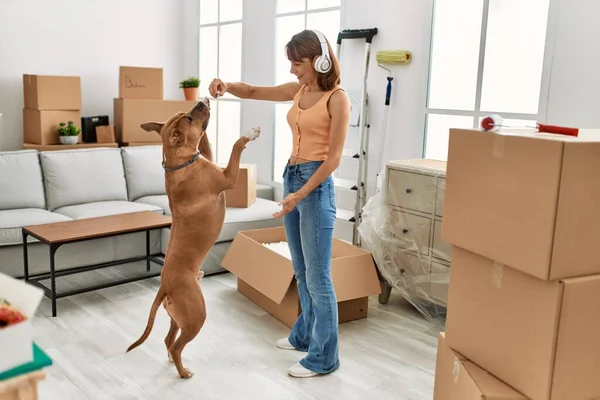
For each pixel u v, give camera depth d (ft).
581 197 4.49
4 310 3.17
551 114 10.14
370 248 11.00
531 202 4.59
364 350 9.20
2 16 15.64
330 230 7.94
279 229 11.87
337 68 7.65
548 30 10.02
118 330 9.62
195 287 7.68
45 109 15.19
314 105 7.67
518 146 4.68
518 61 10.66
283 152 16.20
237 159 7.38
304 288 8.78
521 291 4.88
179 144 7.29
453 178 5.45
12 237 11.27
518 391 5.01
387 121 12.98
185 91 17.47
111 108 17.93
